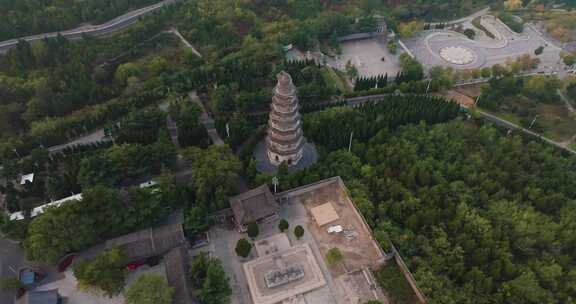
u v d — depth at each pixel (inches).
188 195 3668.8
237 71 5442.9
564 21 7514.8
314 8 7337.6
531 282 3110.2
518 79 5718.5
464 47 6919.3
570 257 3383.4
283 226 3538.4
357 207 3740.2
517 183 3959.2
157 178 3796.8
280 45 6151.6
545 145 4665.4
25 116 4832.7
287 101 3543.3
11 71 5526.6
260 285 3235.7
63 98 5009.8
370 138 4503.0
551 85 5654.5
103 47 6053.2
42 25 6328.7
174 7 7042.3
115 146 3964.1
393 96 5182.1
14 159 4217.5
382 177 4028.1
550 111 5438.0
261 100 4918.8
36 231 3132.4
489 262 3331.7
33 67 5723.4
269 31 6628.9
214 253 3457.2
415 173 3973.9
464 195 3782.0
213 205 3580.2
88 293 3147.1
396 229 3543.3
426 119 4854.8
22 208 3641.7
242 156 4217.5
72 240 3198.8
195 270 3115.2
